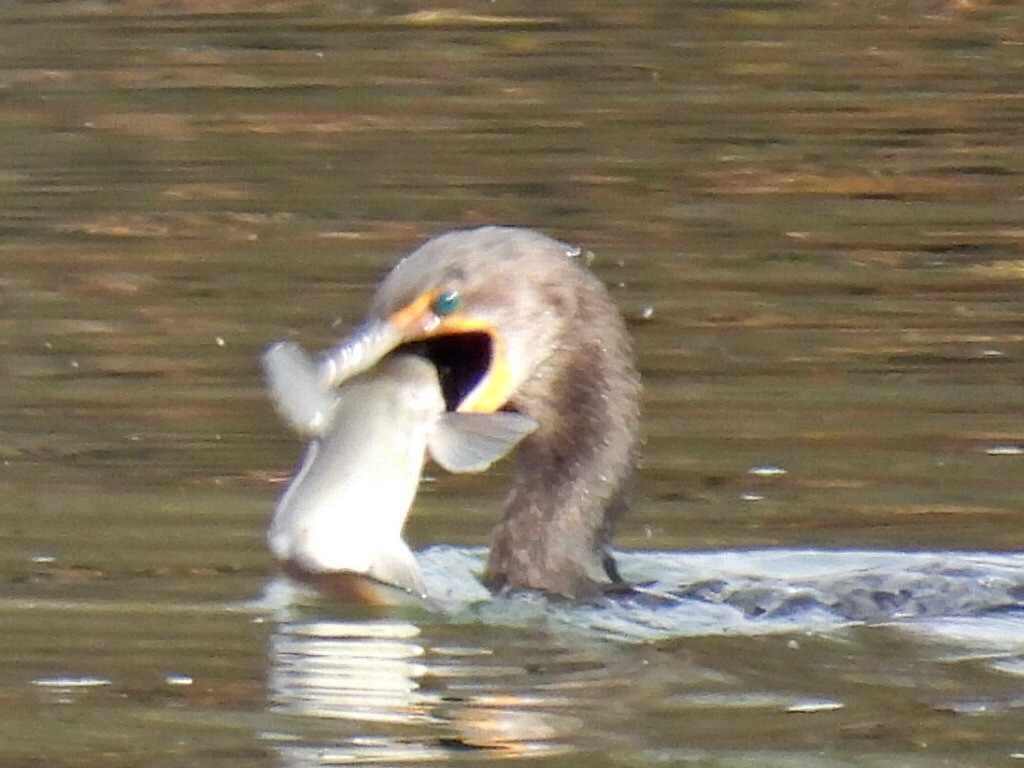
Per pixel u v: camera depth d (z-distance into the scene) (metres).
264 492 11.95
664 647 9.72
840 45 23.94
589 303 10.77
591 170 19.48
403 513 9.30
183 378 14.01
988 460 12.45
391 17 25.42
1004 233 17.44
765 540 11.30
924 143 20.23
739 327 15.08
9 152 20.30
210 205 18.55
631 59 23.47
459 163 19.77
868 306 15.52
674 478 12.22
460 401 10.74
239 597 10.34
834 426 13.02
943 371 14.09
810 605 10.23
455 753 8.48
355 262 16.78
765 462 12.45
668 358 14.38
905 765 8.31
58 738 8.64
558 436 10.80
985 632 9.86
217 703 8.99
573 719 8.83
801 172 19.31
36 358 14.46
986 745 8.52
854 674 9.33
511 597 10.46
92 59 23.59
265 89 22.48
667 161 19.77
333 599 10.14
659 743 8.55
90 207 18.47
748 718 8.83
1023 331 14.97
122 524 11.41
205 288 16.12
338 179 19.25
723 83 22.53
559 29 24.83
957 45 23.91
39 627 9.91
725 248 17.09
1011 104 21.58
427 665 9.48
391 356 10.17
